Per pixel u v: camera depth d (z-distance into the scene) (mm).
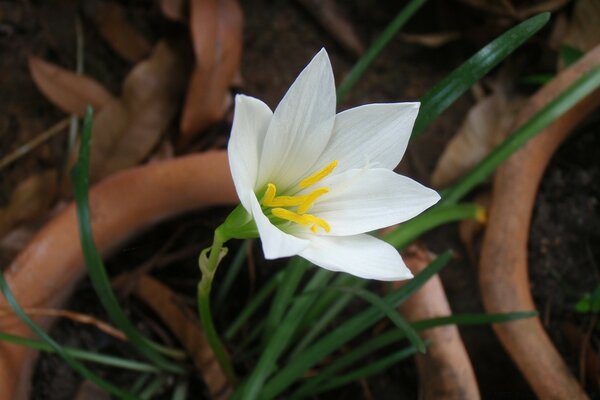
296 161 226
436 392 292
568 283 341
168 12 369
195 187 312
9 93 384
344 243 222
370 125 224
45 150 374
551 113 309
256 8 416
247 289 344
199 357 313
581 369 321
